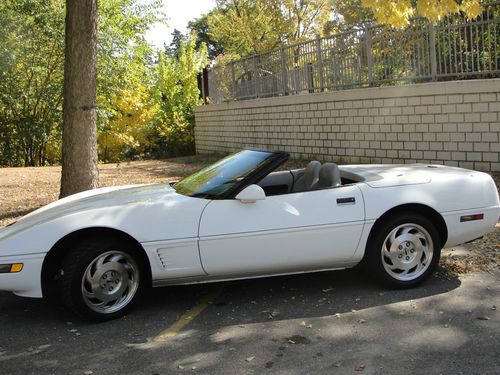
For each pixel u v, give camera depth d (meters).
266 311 4.59
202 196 4.77
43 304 5.00
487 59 9.70
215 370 3.58
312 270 4.83
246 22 33.59
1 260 4.22
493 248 6.02
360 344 3.86
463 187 5.02
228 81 18.64
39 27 19.78
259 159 4.98
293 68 14.48
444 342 3.81
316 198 4.72
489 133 9.60
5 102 20.61
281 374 3.48
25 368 3.74
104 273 4.41
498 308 4.37
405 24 8.95
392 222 4.79
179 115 27.34
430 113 10.51
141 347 4.00
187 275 4.57
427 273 4.92
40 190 11.91
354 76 12.34
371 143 11.91
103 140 25.20
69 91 7.95
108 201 4.88
